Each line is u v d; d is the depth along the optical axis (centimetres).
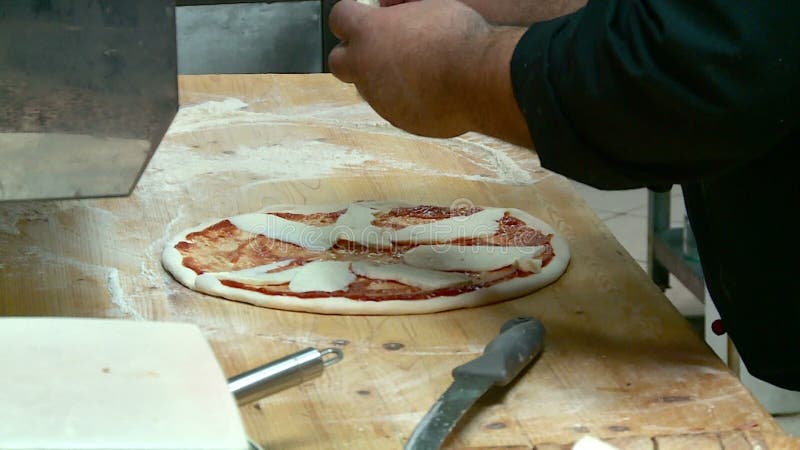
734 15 72
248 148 148
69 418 50
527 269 108
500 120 91
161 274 108
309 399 83
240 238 116
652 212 219
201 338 58
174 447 48
